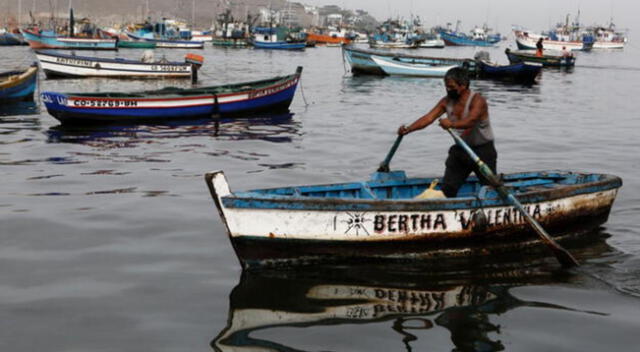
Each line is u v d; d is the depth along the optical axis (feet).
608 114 80.38
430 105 89.40
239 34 347.15
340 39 403.75
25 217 29.68
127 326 18.60
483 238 25.08
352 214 22.85
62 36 252.62
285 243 22.50
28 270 23.06
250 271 22.86
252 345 17.42
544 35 379.76
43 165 42.57
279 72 154.40
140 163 43.88
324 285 21.88
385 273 23.09
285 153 49.11
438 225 24.06
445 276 22.88
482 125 24.90
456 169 25.75
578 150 52.75
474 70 142.10
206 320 19.04
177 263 24.00
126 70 122.62
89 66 121.29
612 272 23.45
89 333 18.13
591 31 427.74
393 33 452.35
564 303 20.43
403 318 19.21
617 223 30.14
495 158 25.50
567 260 23.88
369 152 50.31
